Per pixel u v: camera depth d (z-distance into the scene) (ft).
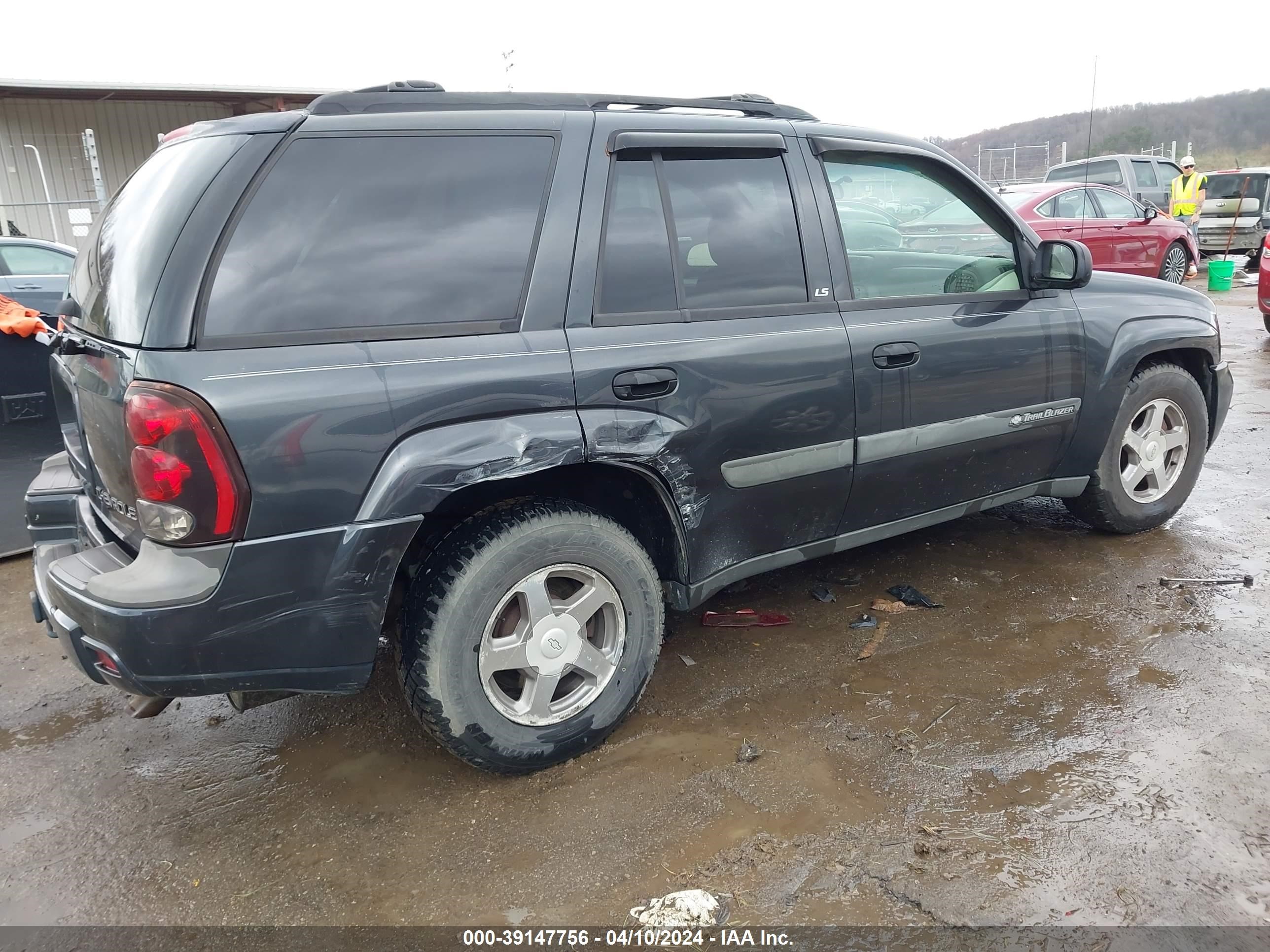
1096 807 7.78
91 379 7.38
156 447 6.57
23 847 7.74
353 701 9.99
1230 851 7.22
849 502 10.34
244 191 7.00
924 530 14.65
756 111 9.92
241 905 7.02
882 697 9.70
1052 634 10.98
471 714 7.93
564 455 7.89
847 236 10.13
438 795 8.31
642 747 8.91
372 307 7.36
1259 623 11.07
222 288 6.83
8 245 24.72
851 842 7.43
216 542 6.77
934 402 10.57
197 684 7.02
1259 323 35.63
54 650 11.35
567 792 8.25
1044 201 36.70
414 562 8.33
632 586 8.70
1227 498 15.69
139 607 6.68
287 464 6.83
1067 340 11.78
